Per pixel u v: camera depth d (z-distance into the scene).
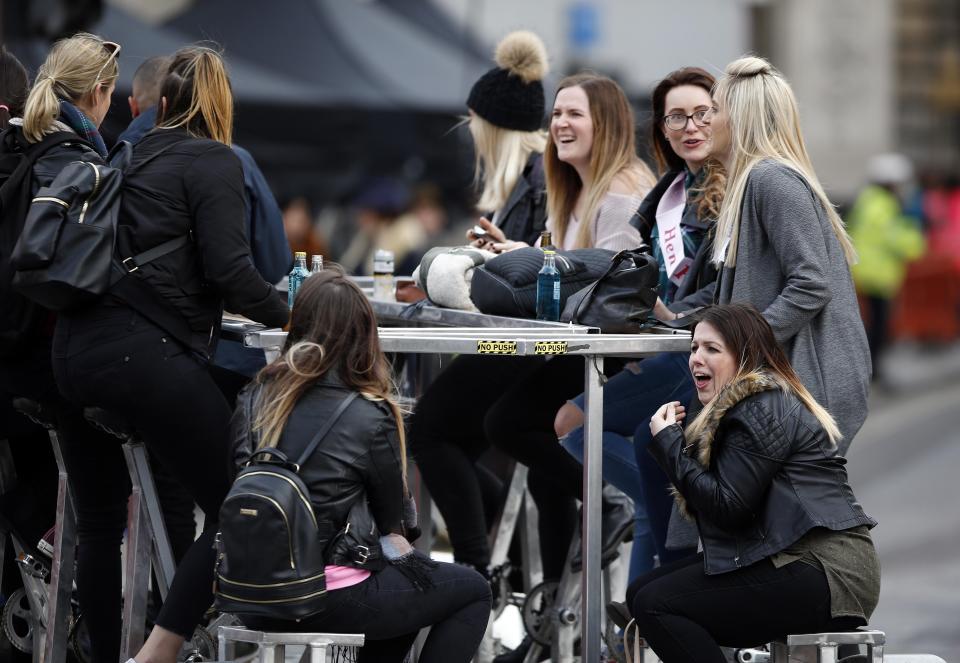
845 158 74.69
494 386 15.95
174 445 13.36
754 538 12.50
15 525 15.62
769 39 73.25
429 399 16.20
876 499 36.50
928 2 77.94
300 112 37.22
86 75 14.25
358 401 12.11
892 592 27.91
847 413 13.99
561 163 17.36
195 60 13.82
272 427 12.00
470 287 15.70
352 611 12.12
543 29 48.22
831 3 73.62
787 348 14.10
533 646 16.77
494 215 18.89
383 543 12.45
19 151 14.20
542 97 18.39
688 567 12.92
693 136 15.73
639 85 45.78
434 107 37.72
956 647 23.53
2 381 14.33
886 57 74.88
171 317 13.27
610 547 16.58
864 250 52.38
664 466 12.92
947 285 63.12
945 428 46.28
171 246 13.25
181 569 13.38
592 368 13.59
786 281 13.99
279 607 11.52
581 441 15.33
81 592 14.33
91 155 13.82
